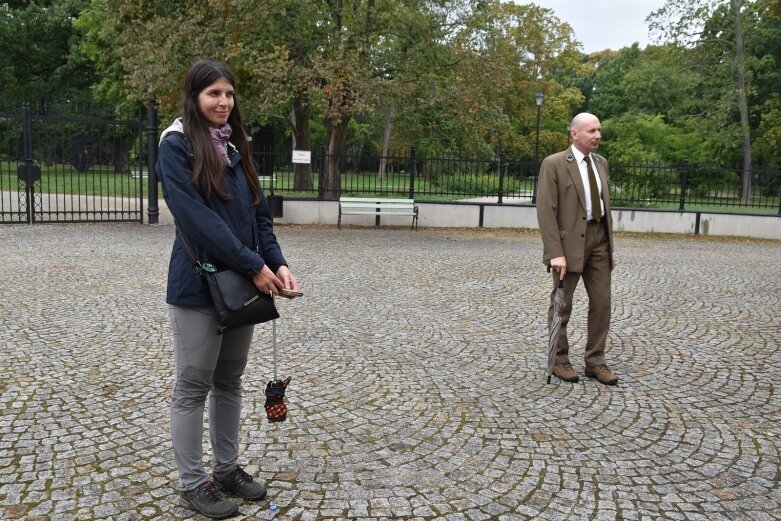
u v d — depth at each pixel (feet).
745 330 20.49
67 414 12.51
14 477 10.03
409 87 49.34
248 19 45.85
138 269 27.73
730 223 49.16
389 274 28.76
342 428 12.20
